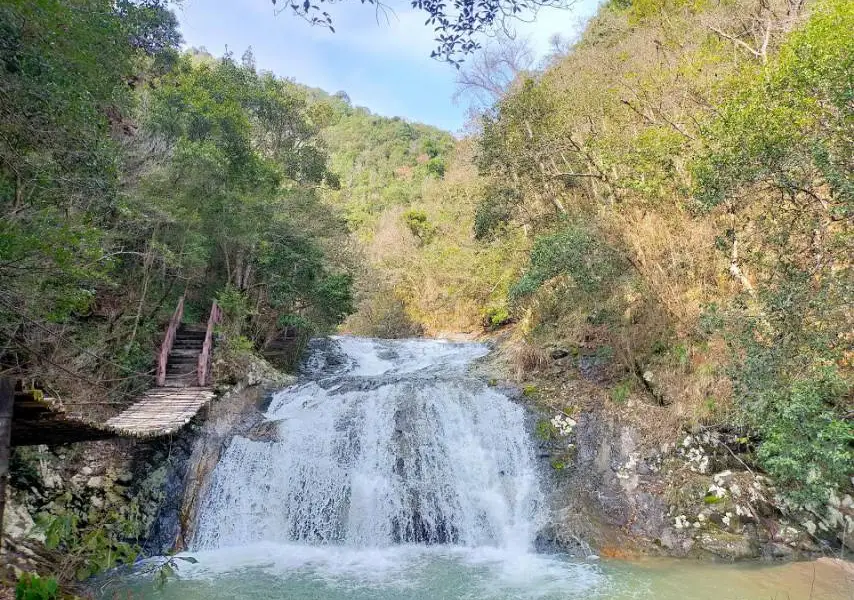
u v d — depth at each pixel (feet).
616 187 48.44
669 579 26.78
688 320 38.09
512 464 37.32
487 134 62.34
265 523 34.73
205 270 59.21
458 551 31.96
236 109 61.72
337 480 35.78
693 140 41.16
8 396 17.29
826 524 29.58
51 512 28.73
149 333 46.96
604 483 34.83
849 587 25.08
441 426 39.24
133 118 48.96
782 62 29.63
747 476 32.07
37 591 18.13
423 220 118.32
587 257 42.70
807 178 27.78
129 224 42.47
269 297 58.85
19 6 22.63
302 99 88.89
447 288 96.78
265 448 37.14
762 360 26.99
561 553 31.19
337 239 73.00
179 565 29.17
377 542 33.30
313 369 62.75
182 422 32.78
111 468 32.45
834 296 25.49
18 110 25.00
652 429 36.29
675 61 52.95
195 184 50.90
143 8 44.78
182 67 71.15
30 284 27.17
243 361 47.39
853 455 24.79
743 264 35.24
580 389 41.83
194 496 34.40
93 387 37.55
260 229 57.00
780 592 24.89
